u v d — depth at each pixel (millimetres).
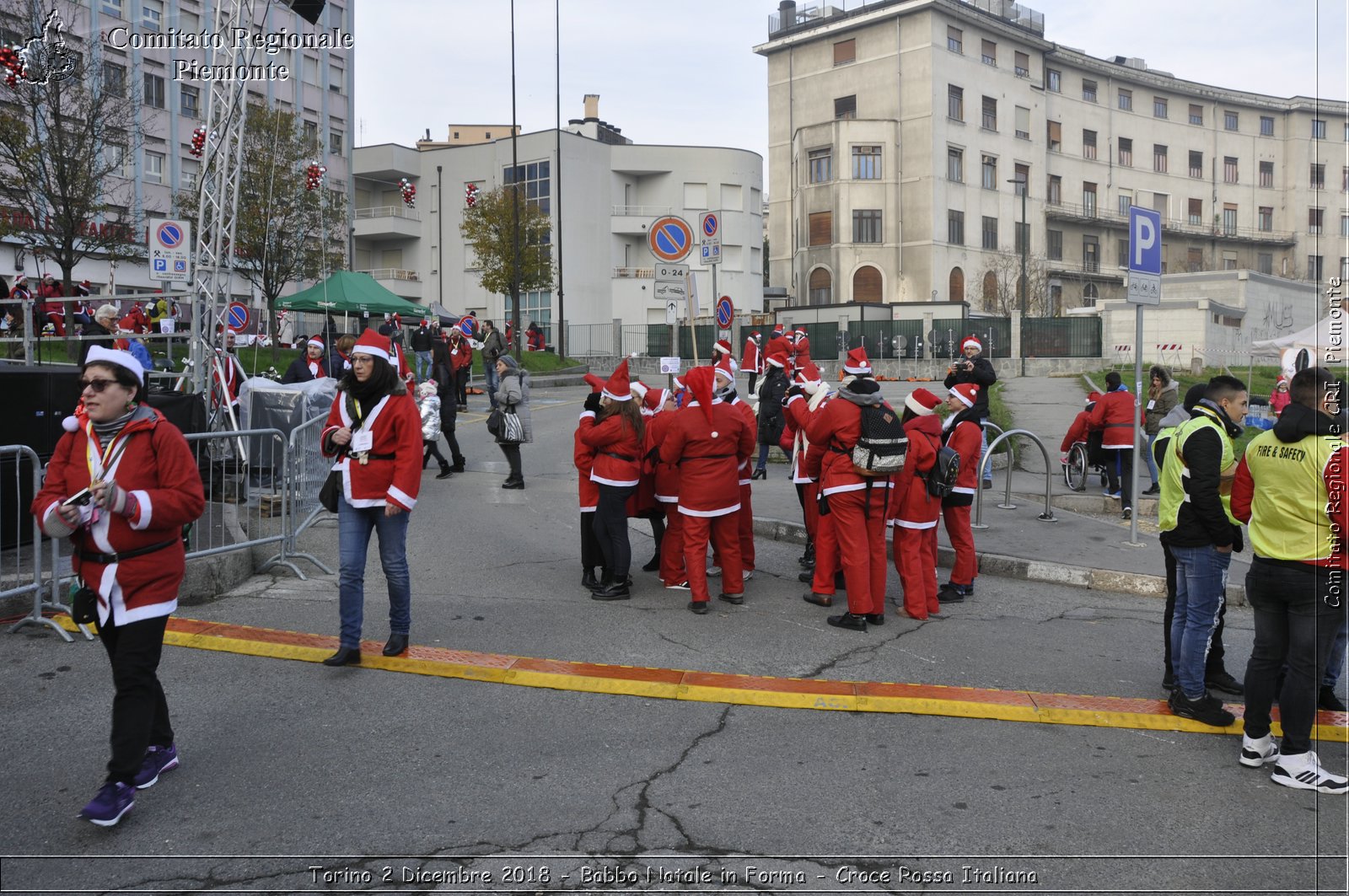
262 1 26438
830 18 55906
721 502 7531
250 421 11133
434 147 61969
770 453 15820
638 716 5387
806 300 55375
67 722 5098
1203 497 5270
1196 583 5434
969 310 48812
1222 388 5520
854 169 53969
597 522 7855
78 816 4172
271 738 4984
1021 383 26797
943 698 5758
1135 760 4957
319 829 4094
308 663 6090
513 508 11523
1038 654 6695
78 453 4262
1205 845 4082
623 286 53281
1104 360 35625
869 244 54188
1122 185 64000
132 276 36656
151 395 9547
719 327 19297
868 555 7180
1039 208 59344
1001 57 56938
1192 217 67000
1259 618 4867
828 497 7250
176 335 11352
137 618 4152
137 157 34594
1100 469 12992
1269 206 69688
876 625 7344
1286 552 4648
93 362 4164
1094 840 4113
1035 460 15727
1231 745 5195
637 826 4168
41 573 6762
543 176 50562
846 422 7133
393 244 54906
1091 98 62625
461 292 52969
